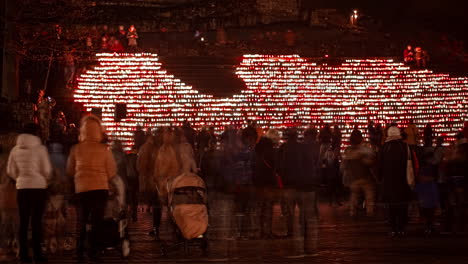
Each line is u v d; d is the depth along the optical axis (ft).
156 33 153.17
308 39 151.94
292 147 41.68
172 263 36.52
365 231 50.06
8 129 89.81
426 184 48.16
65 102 119.85
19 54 112.16
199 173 52.26
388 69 133.49
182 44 143.64
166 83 126.00
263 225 46.93
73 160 36.35
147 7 162.91
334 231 50.03
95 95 123.03
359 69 132.87
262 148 46.42
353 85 129.49
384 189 47.34
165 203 43.39
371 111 124.16
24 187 36.73
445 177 56.18
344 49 144.46
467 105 125.80
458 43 154.30
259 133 68.69
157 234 46.62
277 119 120.57
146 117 119.96
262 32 155.63
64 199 42.47
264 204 47.03
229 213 48.03
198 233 39.11
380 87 129.59
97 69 128.26
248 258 37.91
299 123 117.39
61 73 128.26
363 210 60.59
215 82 127.44
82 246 36.88
